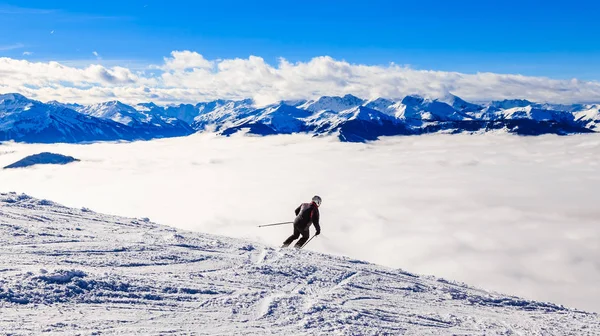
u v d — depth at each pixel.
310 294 7.25
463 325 7.11
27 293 5.12
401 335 5.92
